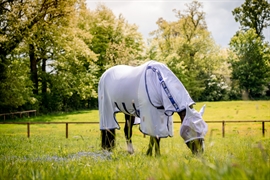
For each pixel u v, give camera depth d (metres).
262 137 17.33
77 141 17.09
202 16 73.06
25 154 10.94
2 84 35.00
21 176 4.35
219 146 10.64
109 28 57.94
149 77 9.88
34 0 34.75
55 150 12.36
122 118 38.25
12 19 33.19
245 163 4.00
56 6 35.84
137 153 8.42
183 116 9.27
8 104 36.41
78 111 50.50
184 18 73.38
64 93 46.44
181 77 67.06
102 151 10.04
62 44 39.16
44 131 26.22
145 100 9.75
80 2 38.59
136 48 61.97
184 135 8.30
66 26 38.25
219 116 38.53
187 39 74.38
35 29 35.38
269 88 71.75
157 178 3.03
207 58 71.62
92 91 49.62
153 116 9.66
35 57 40.28
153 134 9.60
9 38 34.12
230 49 75.31
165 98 9.45
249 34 74.19
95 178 4.07
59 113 46.81
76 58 45.34
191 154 8.18
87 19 56.44
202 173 2.64
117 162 6.94
